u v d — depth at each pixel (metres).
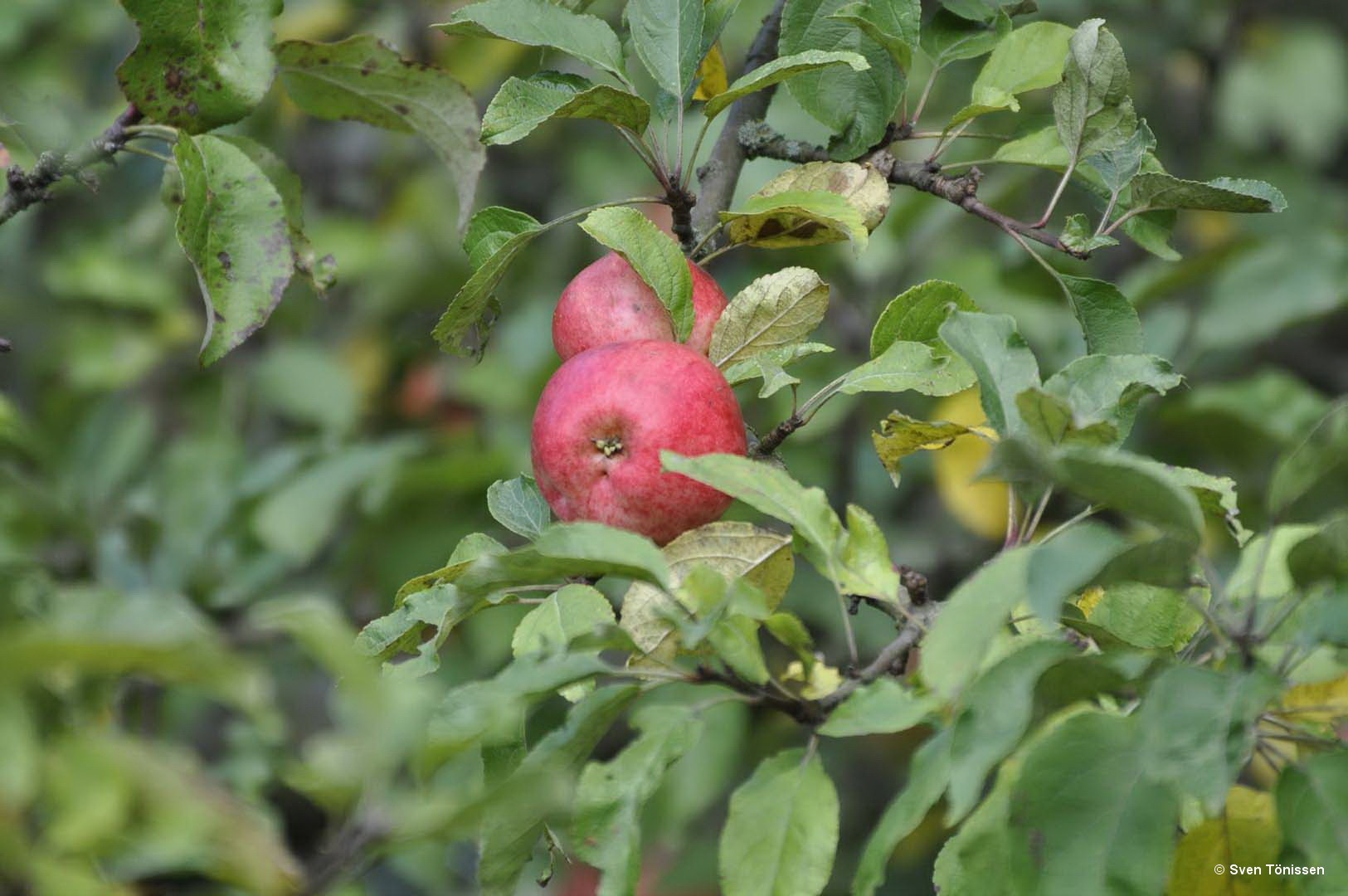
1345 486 1.56
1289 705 1.60
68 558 1.94
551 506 1.70
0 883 1.49
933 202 2.06
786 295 1.70
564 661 1.58
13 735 1.49
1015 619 1.63
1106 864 1.55
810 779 1.58
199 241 1.71
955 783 1.53
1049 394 1.57
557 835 1.64
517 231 1.74
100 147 1.73
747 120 1.78
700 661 1.63
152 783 1.49
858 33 1.75
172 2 1.71
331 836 1.53
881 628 2.02
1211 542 2.03
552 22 1.71
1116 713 1.57
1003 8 1.77
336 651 1.51
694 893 1.99
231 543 1.97
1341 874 1.54
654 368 1.67
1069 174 1.72
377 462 2.00
